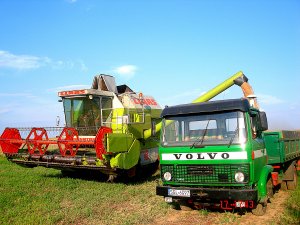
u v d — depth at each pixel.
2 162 20.17
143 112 15.09
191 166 8.09
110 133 11.88
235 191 7.35
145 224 7.66
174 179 8.30
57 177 14.72
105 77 15.19
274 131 10.71
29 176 14.80
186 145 8.21
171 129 8.61
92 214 8.56
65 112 15.48
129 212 8.81
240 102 7.93
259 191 7.95
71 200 10.30
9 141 14.43
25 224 7.56
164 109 8.89
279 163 10.88
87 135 14.97
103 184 12.87
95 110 14.80
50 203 9.71
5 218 8.09
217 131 8.01
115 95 14.73
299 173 13.29
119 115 14.40
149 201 9.98
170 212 8.77
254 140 8.00
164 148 8.51
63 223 7.90
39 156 13.71
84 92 14.03
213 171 7.81
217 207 8.69
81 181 13.62
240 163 7.54
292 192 10.59
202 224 7.54
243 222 7.58
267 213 8.30
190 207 8.87
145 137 15.08
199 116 8.32
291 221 7.26
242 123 7.77
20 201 10.05
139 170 14.56
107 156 11.95
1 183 12.93
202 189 7.70
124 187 12.30
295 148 12.83
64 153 13.02
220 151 7.75
